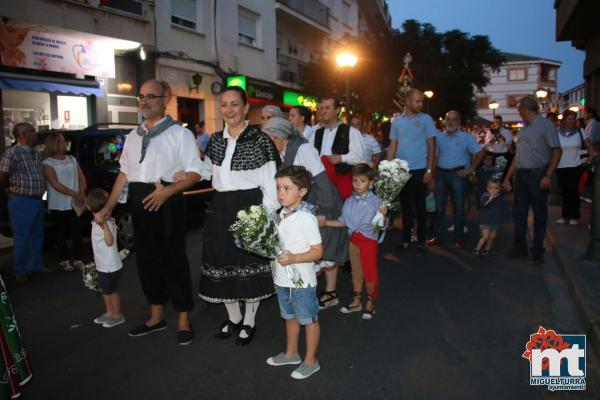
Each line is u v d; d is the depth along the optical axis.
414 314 4.77
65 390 3.47
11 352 3.27
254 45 19.09
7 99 10.67
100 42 12.24
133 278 6.23
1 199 7.29
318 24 24.19
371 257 4.60
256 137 3.97
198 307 5.17
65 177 6.60
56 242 7.34
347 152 5.49
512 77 70.00
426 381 3.48
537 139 6.33
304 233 3.51
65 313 5.04
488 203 6.79
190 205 8.87
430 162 6.96
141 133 4.07
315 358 3.72
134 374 3.69
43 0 10.66
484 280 5.84
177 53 14.95
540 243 6.49
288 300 3.65
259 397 3.32
